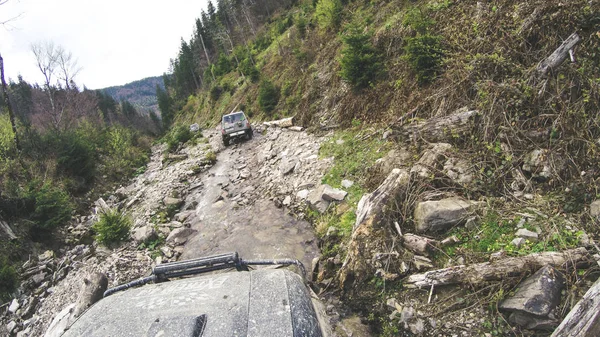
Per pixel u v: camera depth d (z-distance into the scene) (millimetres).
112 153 20047
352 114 10055
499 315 2998
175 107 72562
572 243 3312
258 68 31234
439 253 3941
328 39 17172
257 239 6297
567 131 4367
